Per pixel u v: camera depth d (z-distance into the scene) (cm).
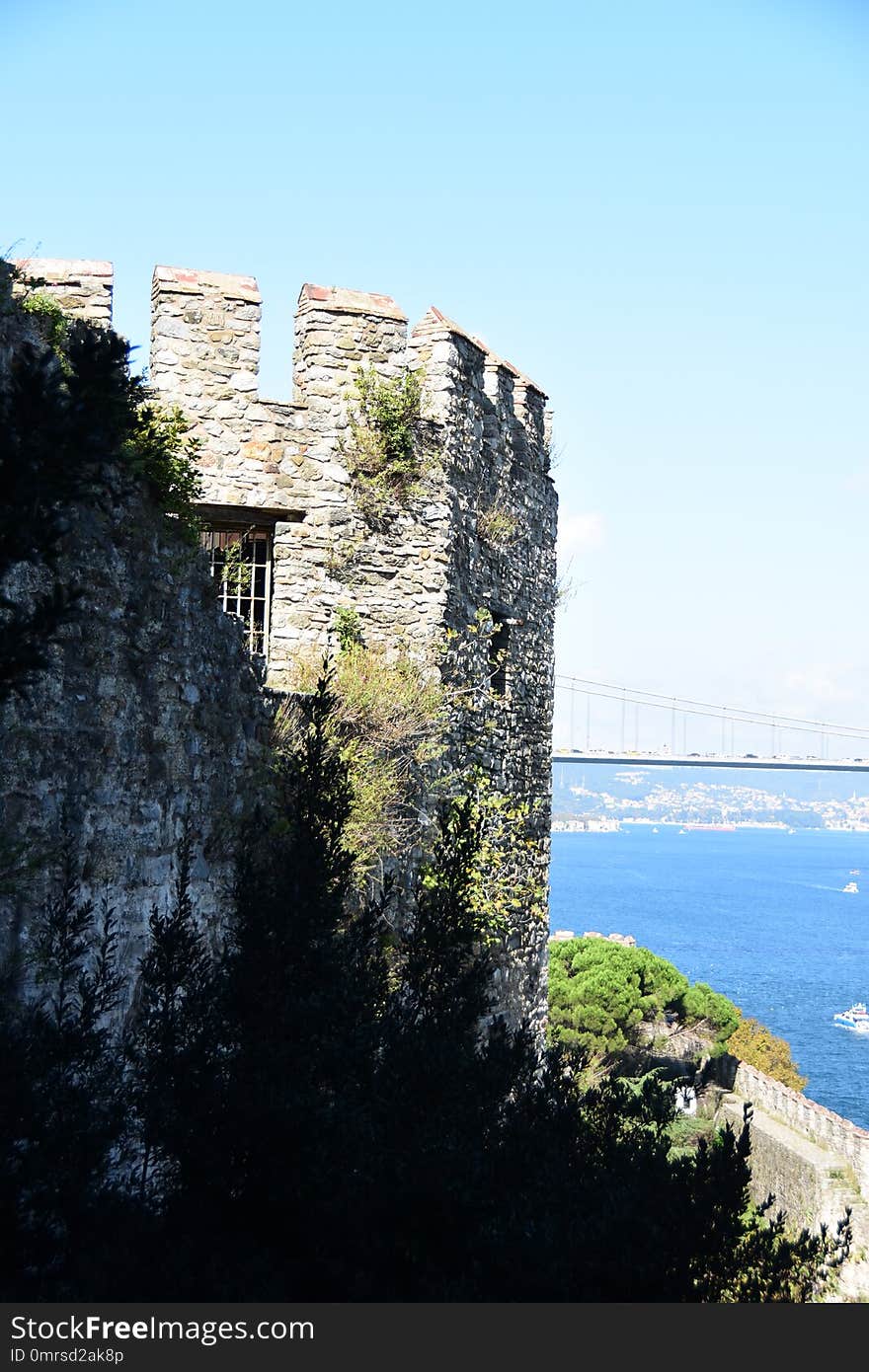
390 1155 598
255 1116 608
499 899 1443
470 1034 741
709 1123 2995
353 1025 675
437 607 1305
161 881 889
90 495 545
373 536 1291
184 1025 666
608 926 14500
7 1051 591
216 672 984
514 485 1521
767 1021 9606
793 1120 3178
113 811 833
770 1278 611
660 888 19838
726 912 16788
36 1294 554
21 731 745
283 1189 597
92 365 539
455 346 1356
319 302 1288
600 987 3312
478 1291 565
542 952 1566
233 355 1256
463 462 1369
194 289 1248
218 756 978
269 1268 582
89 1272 557
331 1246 586
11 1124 579
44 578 768
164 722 901
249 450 1252
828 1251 635
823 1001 10500
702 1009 3566
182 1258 572
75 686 798
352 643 1264
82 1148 594
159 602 902
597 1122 714
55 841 772
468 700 1357
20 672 520
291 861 752
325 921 732
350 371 1292
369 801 1146
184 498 946
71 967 698
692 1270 594
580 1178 630
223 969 727
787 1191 2931
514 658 1509
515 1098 707
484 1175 600
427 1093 640
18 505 502
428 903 817
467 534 1380
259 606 1264
